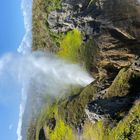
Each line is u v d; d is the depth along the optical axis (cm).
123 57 6725
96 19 7325
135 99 5341
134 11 6750
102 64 7031
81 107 6475
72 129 6544
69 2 8325
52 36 9031
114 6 7069
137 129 5006
